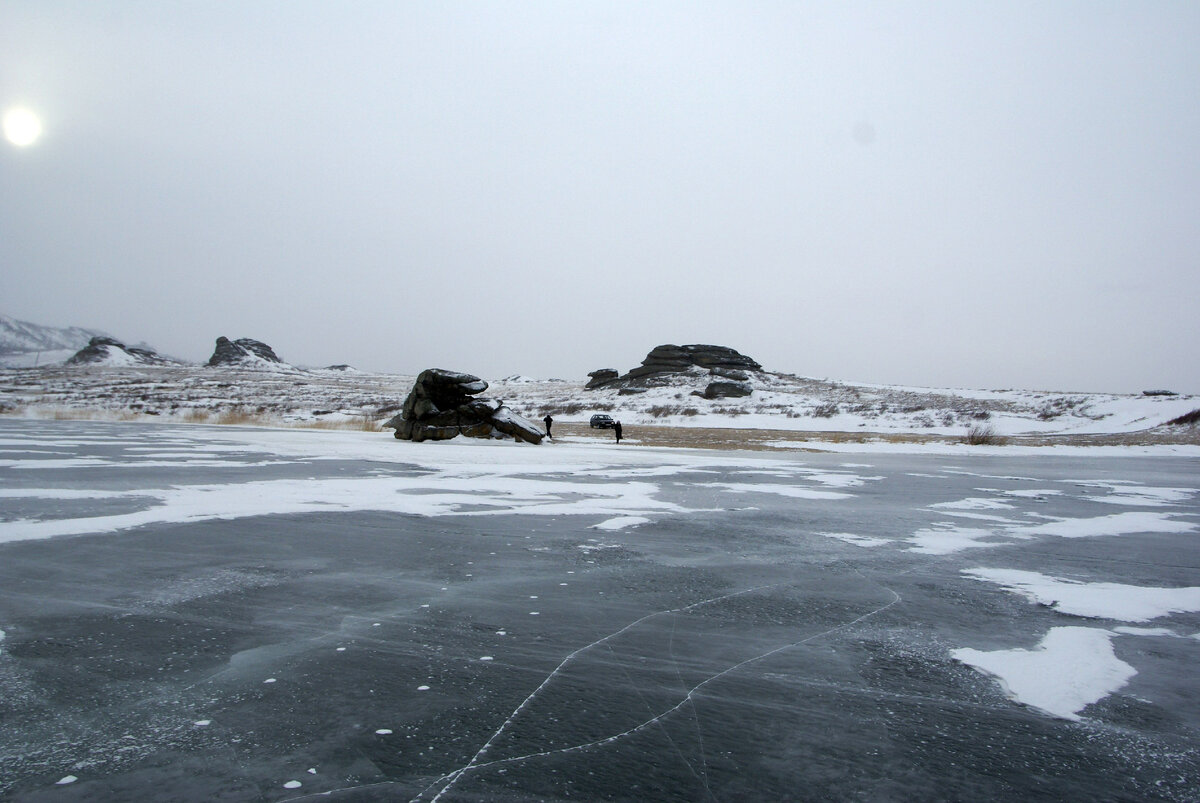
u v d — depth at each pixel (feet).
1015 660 16.83
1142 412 231.71
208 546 28.19
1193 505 49.67
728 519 38.37
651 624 19.25
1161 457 125.18
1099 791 11.02
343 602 20.81
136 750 11.70
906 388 354.95
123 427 126.00
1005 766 11.76
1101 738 12.85
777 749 12.23
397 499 42.88
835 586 23.89
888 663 16.53
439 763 11.51
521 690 14.57
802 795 10.77
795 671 15.92
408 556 27.27
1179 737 12.94
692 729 12.94
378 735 12.42
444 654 16.58
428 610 20.15
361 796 10.44
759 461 84.53
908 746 12.43
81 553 26.50
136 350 546.26
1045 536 35.06
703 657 16.72
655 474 63.62
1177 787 11.16
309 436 112.27
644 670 15.83
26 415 170.19
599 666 16.02
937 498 50.88
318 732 12.48
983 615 20.65
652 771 11.41
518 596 21.85
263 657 16.15
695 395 293.23
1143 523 40.09
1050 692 14.94
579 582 23.80
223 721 12.84
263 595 21.36
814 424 228.22
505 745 12.17
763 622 19.60
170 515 35.04
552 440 125.18
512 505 41.78
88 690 14.10
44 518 33.45
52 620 18.58
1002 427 223.51
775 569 26.35
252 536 30.42
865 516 40.75
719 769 11.52
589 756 11.85
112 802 10.14
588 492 48.98
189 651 16.44
